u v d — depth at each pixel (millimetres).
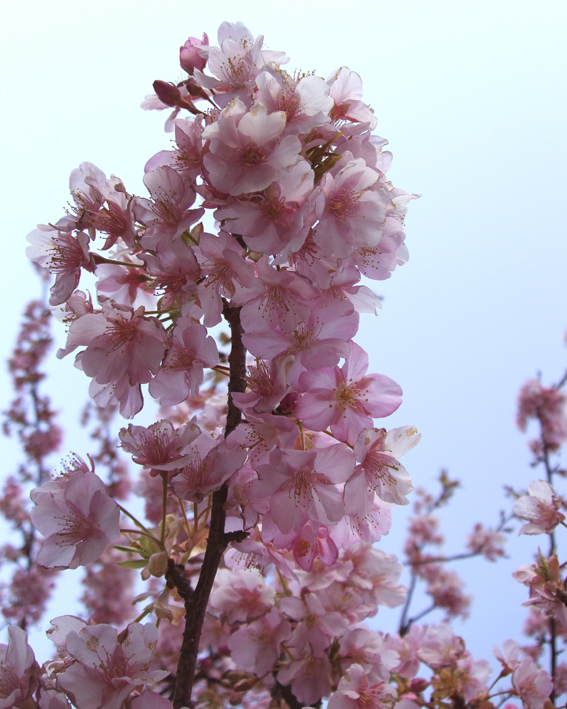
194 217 390
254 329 395
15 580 781
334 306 399
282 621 448
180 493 388
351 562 457
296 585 457
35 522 396
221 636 524
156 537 406
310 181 385
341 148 411
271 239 385
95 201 407
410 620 628
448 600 899
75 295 409
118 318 400
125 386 404
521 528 510
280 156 384
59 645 396
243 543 402
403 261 439
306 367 392
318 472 388
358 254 418
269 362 397
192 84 415
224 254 388
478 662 520
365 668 447
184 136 405
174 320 399
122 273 427
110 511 392
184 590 395
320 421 396
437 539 957
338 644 452
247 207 385
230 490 392
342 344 394
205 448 400
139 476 587
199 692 544
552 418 868
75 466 407
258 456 393
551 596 485
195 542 408
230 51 410
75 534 394
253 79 406
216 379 490
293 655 455
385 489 396
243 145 388
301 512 386
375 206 402
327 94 400
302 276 390
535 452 867
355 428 397
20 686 381
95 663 377
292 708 478
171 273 393
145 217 396
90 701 374
